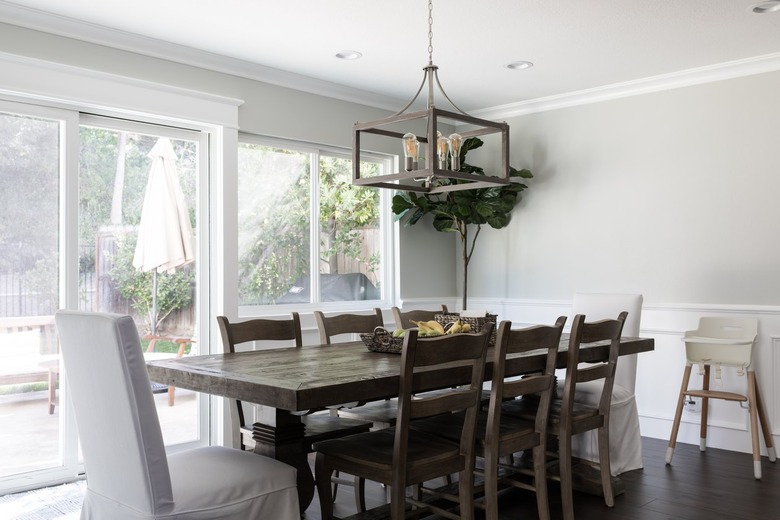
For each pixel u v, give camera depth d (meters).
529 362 2.94
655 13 3.71
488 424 2.70
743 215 4.58
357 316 3.94
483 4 3.56
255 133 4.73
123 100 3.98
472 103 5.69
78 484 3.77
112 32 3.90
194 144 4.54
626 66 4.66
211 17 3.74
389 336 3.16
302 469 2.83
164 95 4.16
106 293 4.11
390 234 5.80
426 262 6.01
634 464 4.02
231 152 4.53
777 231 4.44
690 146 4.82
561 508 3.34
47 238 3.81
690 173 4.82
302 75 4.86
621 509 3.31
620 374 4.04
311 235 5.21
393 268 5.81
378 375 2.42
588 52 4.36
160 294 4.34
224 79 4.52
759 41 4.16
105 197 4.12
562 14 3.71
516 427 2.95
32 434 3.73
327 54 4.39
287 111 4.89
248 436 3.18
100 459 2.21
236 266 4.56
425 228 6.01
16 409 3.68
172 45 4.15
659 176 4.97
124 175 4.21
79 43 3.84
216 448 2.61
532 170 5.70
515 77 4.93
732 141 4.63
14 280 3.69
